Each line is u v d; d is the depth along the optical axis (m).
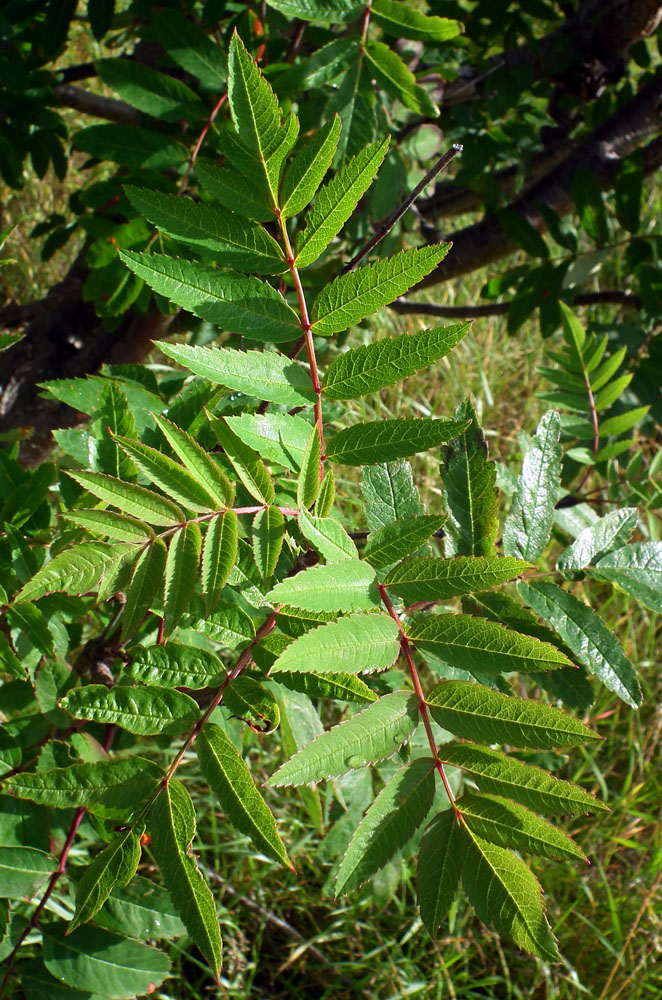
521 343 1.91
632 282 1.19
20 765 0.64
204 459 0.53
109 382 0.65
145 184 0.78
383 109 0.81
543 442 0.68
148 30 0.88
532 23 1.22
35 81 0.91
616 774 1.38
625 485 0.84
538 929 0.50
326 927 1.20
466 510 0.64
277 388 0.53
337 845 0.72
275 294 0.54
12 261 0.63
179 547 0.53
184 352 0.52
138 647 0.55
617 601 1.54
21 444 1.13
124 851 0.53
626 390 0.99
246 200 0.53
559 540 0.80
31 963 0.62
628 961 1.18
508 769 0.51
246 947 1.13
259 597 0.57
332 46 0.73
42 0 0.93
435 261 0.53
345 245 1.02
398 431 0.54
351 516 1.43
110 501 0.52
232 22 0.86
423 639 0.52
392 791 0.51
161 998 1.02
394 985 1.12
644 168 1.12
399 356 0.54
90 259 0.77
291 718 0.68
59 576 0.53
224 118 0.79
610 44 1.14
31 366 1.14
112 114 1.11
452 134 1.07
